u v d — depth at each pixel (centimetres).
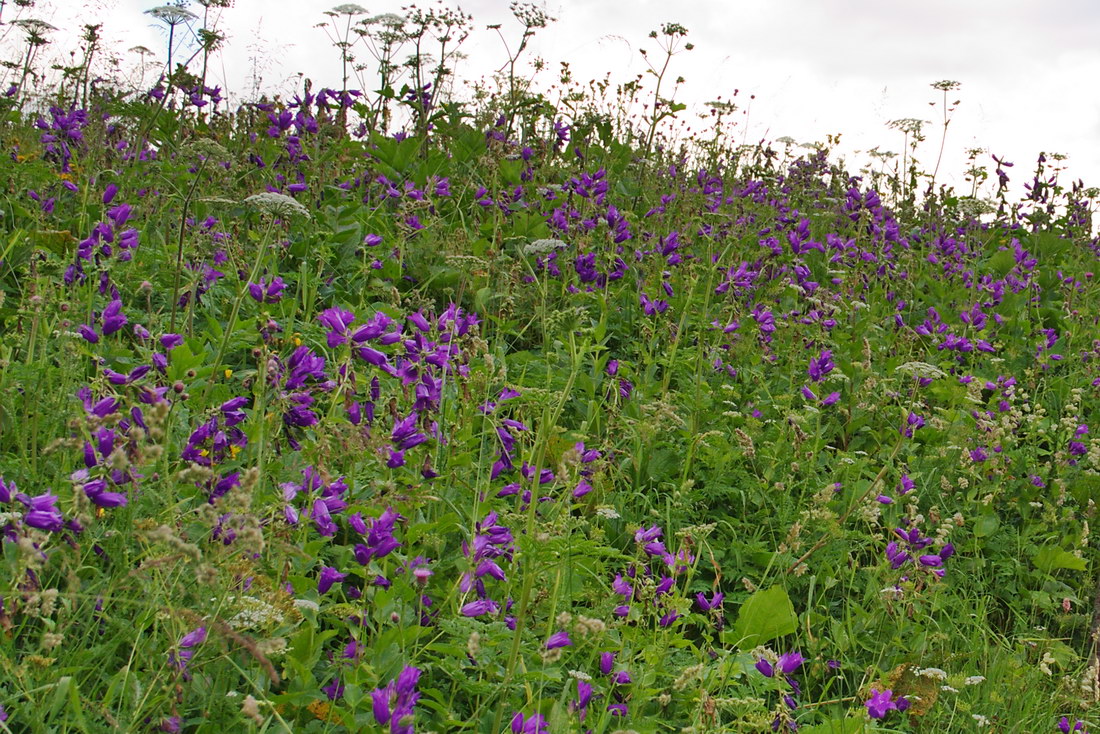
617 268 634
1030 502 539
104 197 506
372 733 267
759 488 493
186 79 775
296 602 275
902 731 368
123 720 251
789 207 1030
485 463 414
